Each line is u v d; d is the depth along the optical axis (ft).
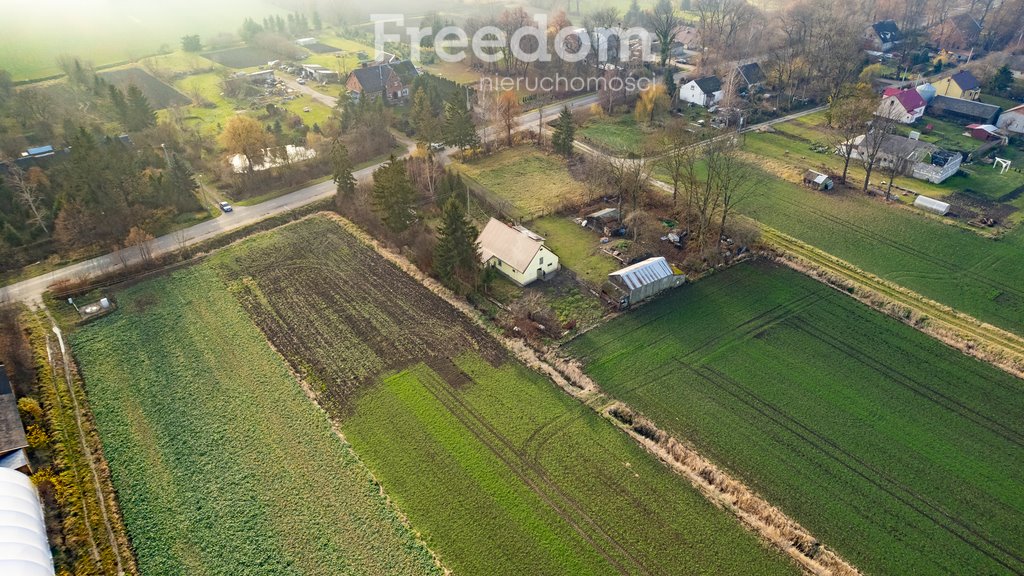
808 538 124.98
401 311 194.90
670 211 252.83
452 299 200.23
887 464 141.90
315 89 421.59
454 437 149.38
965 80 365.61
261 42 527.40
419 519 129.80
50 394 160.04
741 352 177.47
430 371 170.40
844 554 122.72
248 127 272.92
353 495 134.41
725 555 122.42
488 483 137.80
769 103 377.50
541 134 327.47
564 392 163.32
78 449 145.59
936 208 249.55
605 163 265.95
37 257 222.89
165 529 127.44
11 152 287.07
